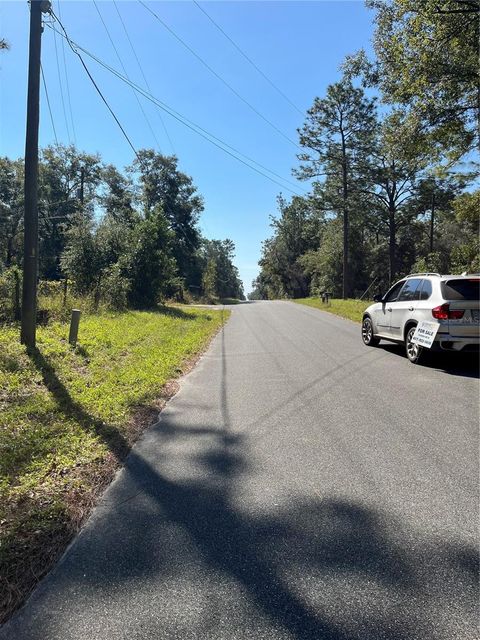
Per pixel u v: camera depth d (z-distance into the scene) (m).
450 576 2.84
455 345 8.57
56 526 3.47
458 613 2.53
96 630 2.49
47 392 6.80
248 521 3.54
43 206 48.81
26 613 2.63
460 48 15.76
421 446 4.99
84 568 3.02
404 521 3.48
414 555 3.06
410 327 9.87
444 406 6.46
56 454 4.74
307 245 74.69
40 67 9.02
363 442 5.14
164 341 12.27
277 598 2.69
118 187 54.38
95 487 4.18
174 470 4.53
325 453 4.85
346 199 39.91
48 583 2.88
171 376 8.70
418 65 15.92
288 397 7.13
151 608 2.64
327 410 6.38
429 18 15.03
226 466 4.59
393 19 16.22
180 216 55.50
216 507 3.78
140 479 4.35
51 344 9.57
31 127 8.96
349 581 2.82
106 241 21.77
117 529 3.48
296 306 32.94
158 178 54.97
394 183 43.72
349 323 18.84
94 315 15.69
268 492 4.01
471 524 3.43
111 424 5.73
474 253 24.83
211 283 64.12
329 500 3.84
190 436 5.49
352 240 51.75
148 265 22.20
